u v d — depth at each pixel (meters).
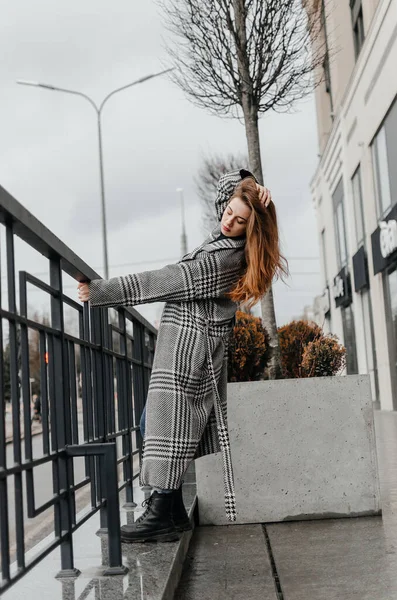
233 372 4.74
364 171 17.48
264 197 3.13
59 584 2.52
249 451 4.17
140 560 2.82
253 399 4.18
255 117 5.66
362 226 18.70
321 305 28.91
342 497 4.14
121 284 2.94
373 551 3.28
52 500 2.45
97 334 3.34
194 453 3.14
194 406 3.08
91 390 3.22
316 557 3.24
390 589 2.67
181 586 2.87
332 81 21.70
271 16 5.46
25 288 2.32
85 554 2.96
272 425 4.18
